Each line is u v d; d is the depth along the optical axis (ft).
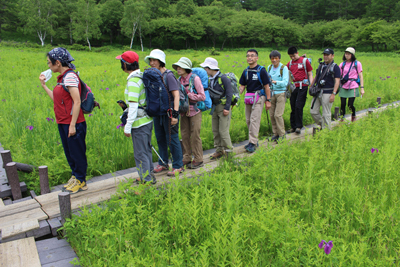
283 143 15.93
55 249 10.24
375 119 21.90
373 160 14.17
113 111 26.86
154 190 11.87
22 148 18.13
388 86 42.06
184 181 12.49
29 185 15.58
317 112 22.11
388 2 292.40
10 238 10.53
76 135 12.96
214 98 16.33
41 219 11.37
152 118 13.76
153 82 12.95
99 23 214.48
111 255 8.83
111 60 101.24
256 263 7.77
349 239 9.50
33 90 39.73
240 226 9.27
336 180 12.63
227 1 392.68
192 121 15.47
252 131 18.20
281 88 19.80
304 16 355.36
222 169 14.05
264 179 12.67
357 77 24.62
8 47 147.23
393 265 7.97
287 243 8.24
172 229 9.82
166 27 258.98
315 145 16.22
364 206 10.28
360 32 252.01
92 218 10.02
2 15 232.12
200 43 307.58
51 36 218.59
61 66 12.66
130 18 222.28
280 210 9.85
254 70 17.89
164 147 15.78
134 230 9.91
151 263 8.03
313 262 7.85
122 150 18.66
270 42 309.63
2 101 31.19
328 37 275.18
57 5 224.94
